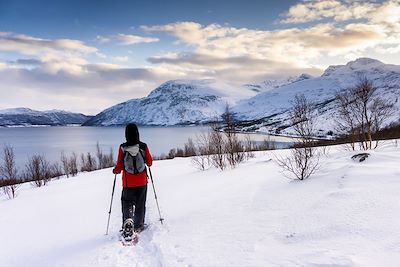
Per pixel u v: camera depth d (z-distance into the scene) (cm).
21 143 12612
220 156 1402
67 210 819
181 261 400
